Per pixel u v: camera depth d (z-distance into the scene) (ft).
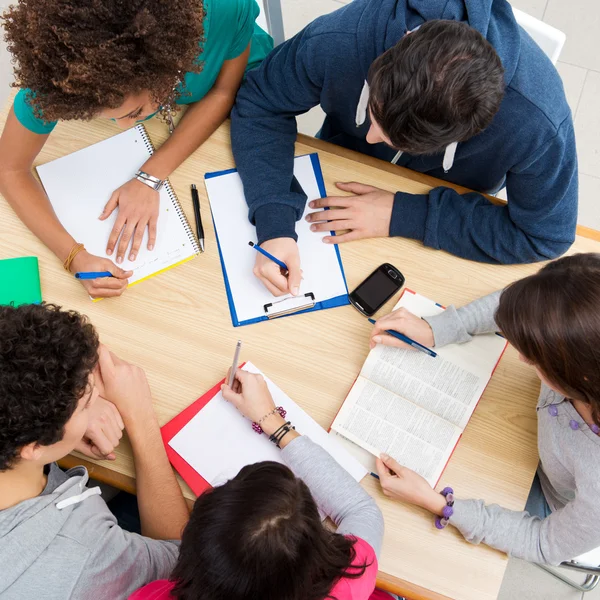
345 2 7.43
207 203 4.01
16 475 2.78
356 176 4.16
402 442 3.53
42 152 3.99
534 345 2.78
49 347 2.61
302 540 2.24
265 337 3.74
